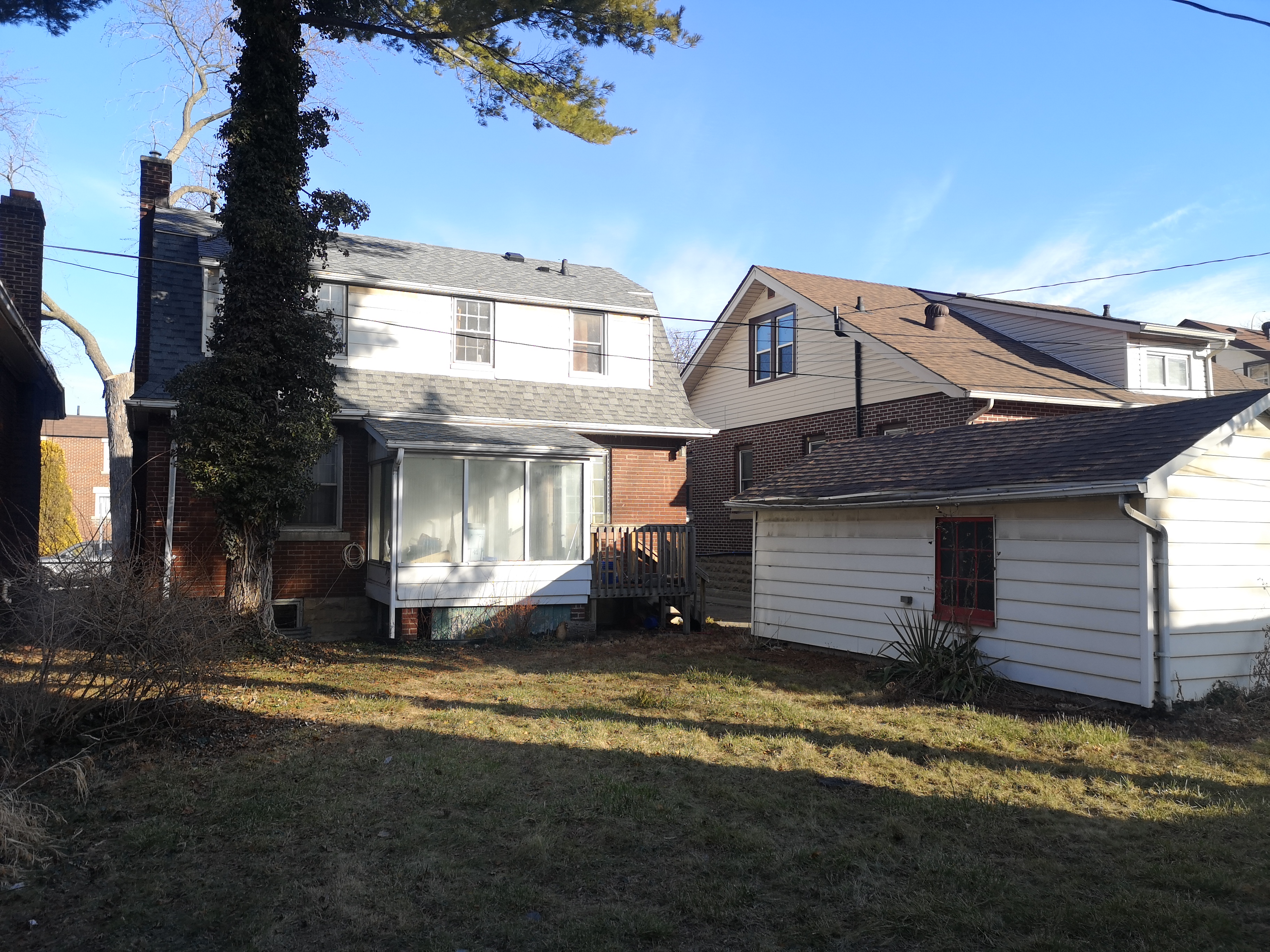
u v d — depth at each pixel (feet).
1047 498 29.32
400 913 14.05
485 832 17.63
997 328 64.64
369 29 41.93
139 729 23.06
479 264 58.18
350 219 40.96
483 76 45.91
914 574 36.19
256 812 18.42
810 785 20.77
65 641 21.49
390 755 22.79
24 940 13.07
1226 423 28.04
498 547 44.88
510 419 49.80
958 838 17.49
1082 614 29.19
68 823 17.65
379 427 45.24
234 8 39.17
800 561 42.55
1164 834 17.67
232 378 36.65
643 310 57.16
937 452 38.75
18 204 49.70
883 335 56.70
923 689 31.42
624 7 41.42
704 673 35.27
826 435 61.52
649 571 49.21
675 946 13.19
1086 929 13.62
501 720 26.96
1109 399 52.42
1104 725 25.93
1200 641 27.99
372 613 47.11
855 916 14.14
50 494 92.73
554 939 13.26
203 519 42.68
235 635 36.11
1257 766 22.21
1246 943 13.15
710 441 74.95
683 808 19.10
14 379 50.85
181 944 13.07
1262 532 29.73
